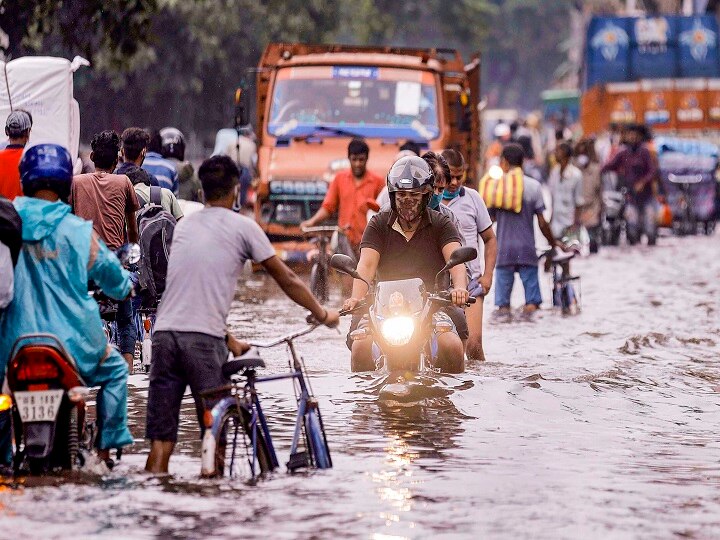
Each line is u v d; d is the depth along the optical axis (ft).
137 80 308.81
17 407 59.82
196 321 62.08
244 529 52.54
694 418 80.53
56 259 62.08
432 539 51.47
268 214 175.01
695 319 131.23
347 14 386.32
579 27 638.94
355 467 64.18
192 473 62.59
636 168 241.96
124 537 51.24
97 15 157.07
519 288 168.66
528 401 82.74
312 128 175.94
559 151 195.93
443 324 82.99
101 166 93.86
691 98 332.19
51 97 119.75
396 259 85.66
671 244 248.11
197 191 141.69
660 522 54.70
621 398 85.51
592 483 61.82
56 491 58.44
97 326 62.39
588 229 222.28
